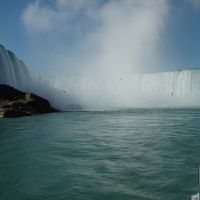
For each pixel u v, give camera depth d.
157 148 11.23
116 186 6.78
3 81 38.50
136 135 14.76
